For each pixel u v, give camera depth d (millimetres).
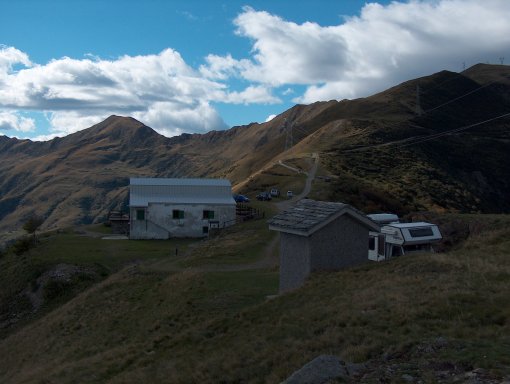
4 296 43906
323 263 21359
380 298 15500
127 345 20641
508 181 111250
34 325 33281
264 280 27844
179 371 14594
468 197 91000
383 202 74375
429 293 15266
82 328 27359
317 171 96750
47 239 60750
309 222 21344
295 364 12117
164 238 60938
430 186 90812
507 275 16297
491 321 12398
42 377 18953
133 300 29188
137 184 63750
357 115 164750
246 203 72312
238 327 17469
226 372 13273
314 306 16938
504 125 151625
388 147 115750
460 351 10461
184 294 26344
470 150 122562
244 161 188875
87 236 63375
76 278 42844
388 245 29422
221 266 35344
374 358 11141
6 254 59219
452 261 19297
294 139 177875
